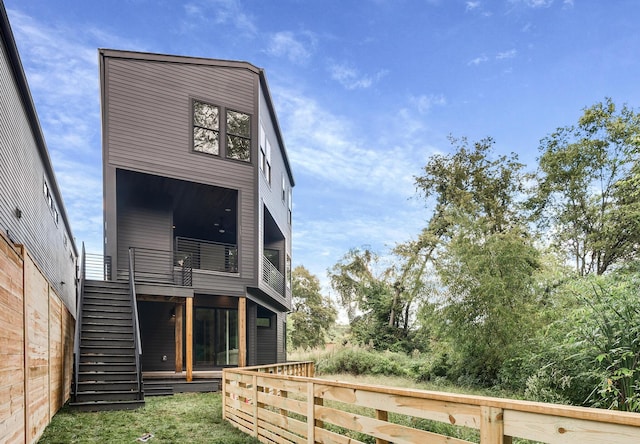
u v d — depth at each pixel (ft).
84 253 36.40
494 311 38.60
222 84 44.24
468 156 79.00
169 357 44.19
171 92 41.42
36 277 17.84
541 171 65.46
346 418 12.55
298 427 15.29
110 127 38.55
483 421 8.39
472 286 40.88
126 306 34.83
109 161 38.11
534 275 39.81
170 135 40.88
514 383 35.32
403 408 10.46
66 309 28.73
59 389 25.43
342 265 100.22
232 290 42.45
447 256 43.57
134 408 26.63
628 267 35.83
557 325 30.48
